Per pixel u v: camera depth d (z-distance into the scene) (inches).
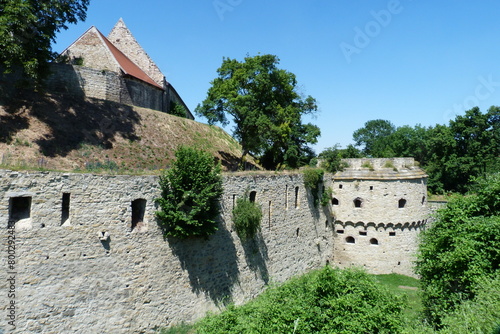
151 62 1982.0
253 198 1226.0
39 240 762.2
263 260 1246.9
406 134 3531.0
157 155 1336.1
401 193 1614.2
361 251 1641.2
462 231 842.2
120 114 1421.0
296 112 1743.4
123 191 861.2
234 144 2036.2
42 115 1167.0
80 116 1263.5
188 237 978.7
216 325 739.4
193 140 1657.2
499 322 546.3
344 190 1674.5
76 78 1366.9
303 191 1489.9
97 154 1154.0
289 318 663.8
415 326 708.7
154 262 910.4
